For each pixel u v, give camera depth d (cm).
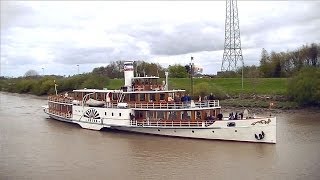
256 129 5131
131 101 6084
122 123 6016
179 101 5784
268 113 8588
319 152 4666
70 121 7100
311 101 9150
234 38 19700
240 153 4669
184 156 4575
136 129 5972
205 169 4050
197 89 10556
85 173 3925
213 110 5672
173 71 14962
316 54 14300
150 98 5991
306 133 5959
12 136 5928
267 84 12100
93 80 13812
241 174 3862
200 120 5453
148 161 4378
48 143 5384
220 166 4150
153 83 6322
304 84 9212
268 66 14962
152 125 5734
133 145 5188
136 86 6162
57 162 4347
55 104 7719
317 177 3694
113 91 6369
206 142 5284
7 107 10738
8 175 3866
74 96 7238
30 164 4269
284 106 9306
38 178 3766
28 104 11769
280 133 5975
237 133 5231
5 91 19588
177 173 3919
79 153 4769
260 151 4747
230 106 9919
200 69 7031
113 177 3794
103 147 5100
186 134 5553
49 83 15800
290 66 14762
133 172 3956
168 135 5706
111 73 17562
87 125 6556
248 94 11050
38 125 7044
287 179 3662
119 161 4378
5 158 4538
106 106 6369
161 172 3956
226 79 13562
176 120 5581
